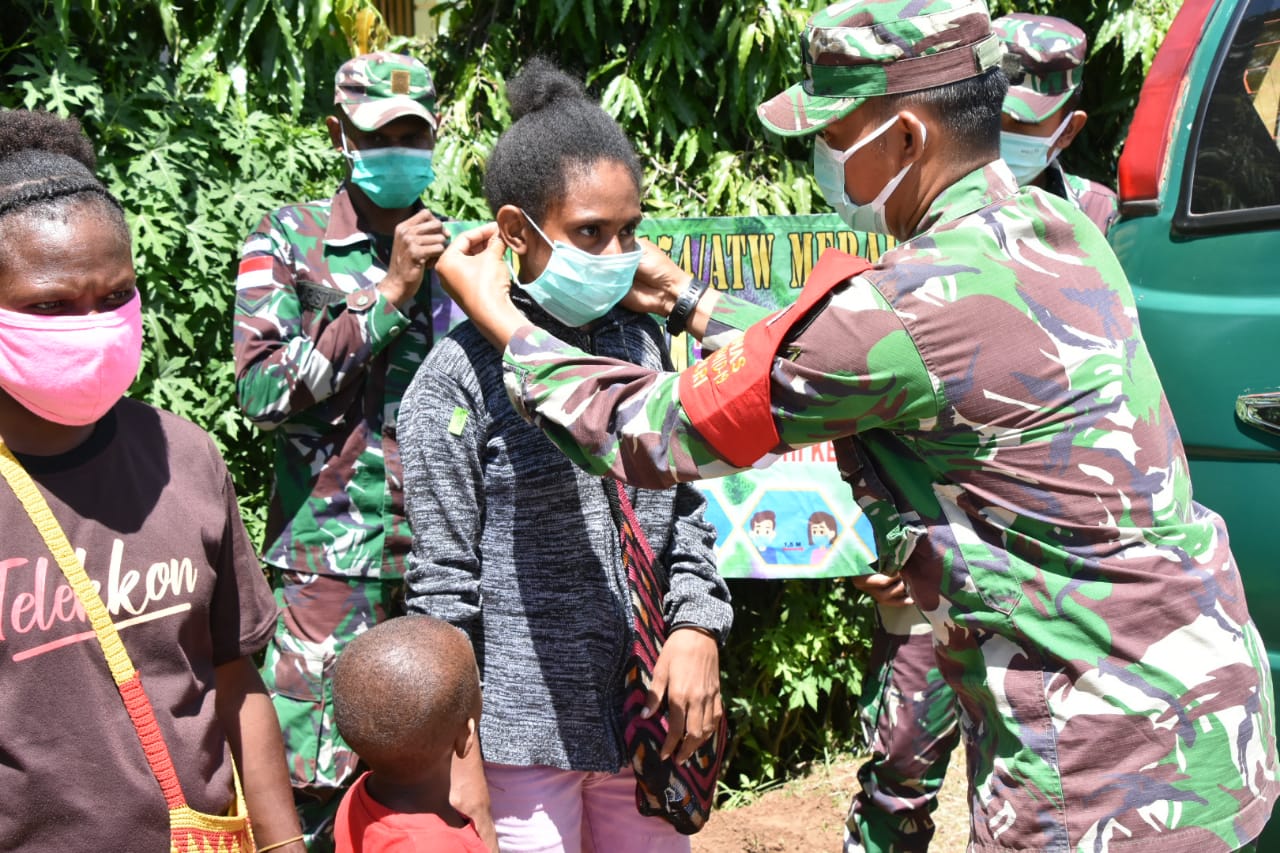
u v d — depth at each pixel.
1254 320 2.21
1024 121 2.77
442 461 2.00
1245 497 2.20
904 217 1.80
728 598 2.19
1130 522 1.62
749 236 3.50
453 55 4.29
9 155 1.58
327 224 2.99
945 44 1.68
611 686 2.04
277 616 1.82
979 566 1.63
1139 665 1.60
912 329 1.58
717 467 1.70
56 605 1.48
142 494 1.60
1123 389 1.63
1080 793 1.60
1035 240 1.68
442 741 1.75
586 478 2.04
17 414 1.53
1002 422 1.59
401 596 3.03
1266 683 1.72
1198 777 1.59
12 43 3.39
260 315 2.84
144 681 1.55
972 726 1.75
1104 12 4.46
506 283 2.00
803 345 1.61
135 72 3.43
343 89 2.90
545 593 2.03
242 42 3.68
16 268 1.45
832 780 3.88
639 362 2.23
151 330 3.12
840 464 1.78
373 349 2.75
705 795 2.08
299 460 2.89
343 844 1.81
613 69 4.12
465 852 1.74
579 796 2.10
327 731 2.88
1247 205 2.31
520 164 2.02
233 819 1.62
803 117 1.76
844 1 1.76
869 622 3.93
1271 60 2.38
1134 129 2.69
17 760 1.43
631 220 2.05
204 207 3.26
